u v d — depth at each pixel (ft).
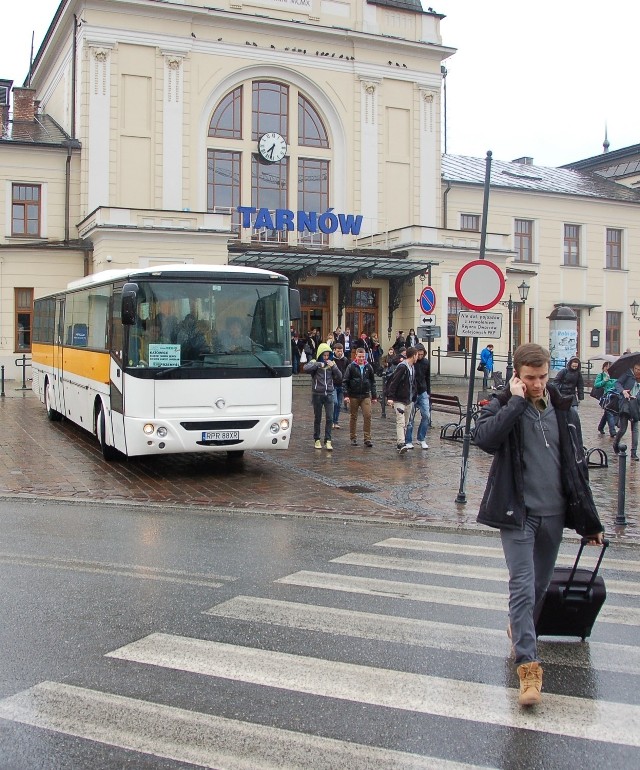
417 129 132.98
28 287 111.14
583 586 18.78
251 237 122.83
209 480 42.60
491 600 22.49
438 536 31.40
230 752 13.76
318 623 20.30
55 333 65.46
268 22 121.49
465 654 18.34
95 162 113.19
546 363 16.76
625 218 157.48
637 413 52.37
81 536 29.84
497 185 143.84
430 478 44.14
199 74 119.03
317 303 128.88
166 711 15.25
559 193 150.10
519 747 14.05
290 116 126.00
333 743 14.10
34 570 24.91
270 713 15.21
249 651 18.31
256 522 33.27
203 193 120.16
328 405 53.42
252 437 42.55
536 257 149.07
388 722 14.90
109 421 45.24
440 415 76.48
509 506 16.57
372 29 128.88
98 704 15.53
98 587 23.21
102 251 103.65
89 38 112.06
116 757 13.60
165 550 27.81
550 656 18.48
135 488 40.06
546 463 16.89
